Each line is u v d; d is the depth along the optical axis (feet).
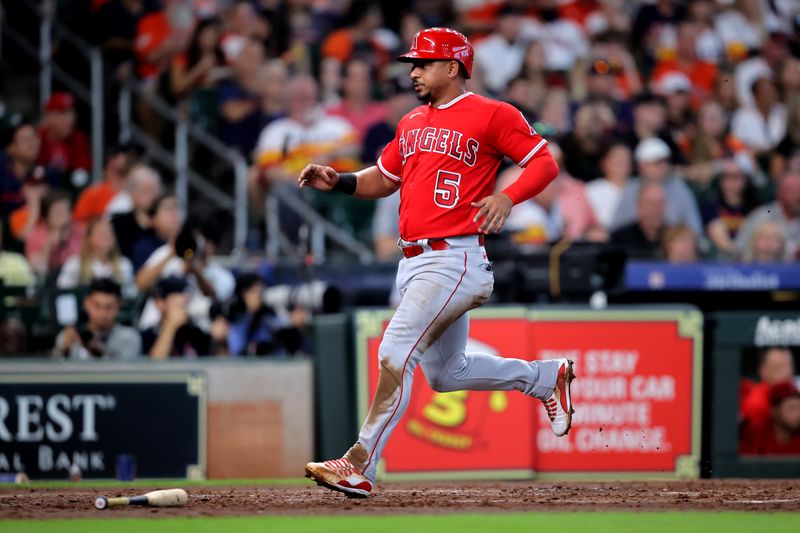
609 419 95.30
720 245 140.56
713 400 98.37
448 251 58.75
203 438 95.96
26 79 148.56
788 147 162.30
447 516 54.24
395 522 51.65
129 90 146.10
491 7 168.66
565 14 171.94
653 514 55.52
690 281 110.93
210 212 139.74
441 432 93.25
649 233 132.87
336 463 59.41
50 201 126.72
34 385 95.45
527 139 58.75
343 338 97.25
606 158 140.67
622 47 164.45
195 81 147.64
